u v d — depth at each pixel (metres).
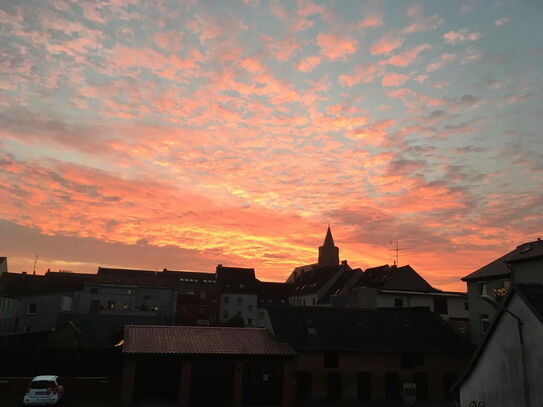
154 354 26.02
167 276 86.81
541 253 30.12
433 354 32.34
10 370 31.34
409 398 18.20
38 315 56.75
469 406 14.72
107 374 32.44
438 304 50.03
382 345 31.62
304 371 29.48
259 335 31.36
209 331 30.73
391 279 57.19
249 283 89.12
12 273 73.50
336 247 129.12
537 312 12.20
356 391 30.12
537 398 12.15
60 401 25.34
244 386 27.70
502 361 13.48
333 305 52.03
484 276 35.00
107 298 62.97
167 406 25.92
